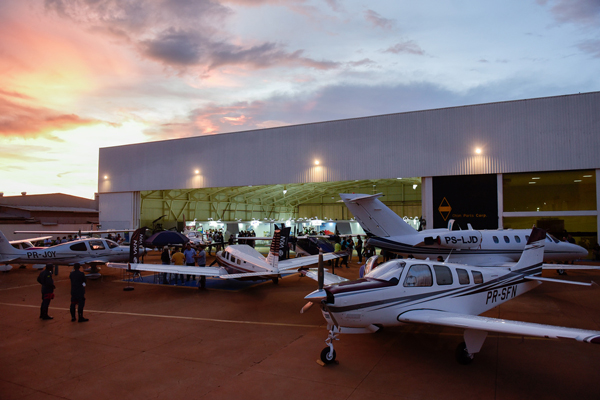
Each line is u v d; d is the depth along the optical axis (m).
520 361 7.46
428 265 8.24
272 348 8.36
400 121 25.80
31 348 8.52
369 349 8.22
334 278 11.17
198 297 14.10
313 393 6.15
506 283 9.16
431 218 25.00
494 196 23.80
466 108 24.31
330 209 55.50
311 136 28.41
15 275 20.05
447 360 7.54
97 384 6.61
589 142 21.92
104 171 36.69
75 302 10.73
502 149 23.52
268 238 25.30
